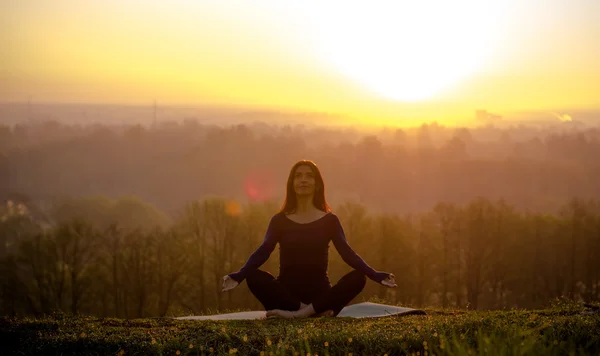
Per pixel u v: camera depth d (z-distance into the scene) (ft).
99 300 135.95
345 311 28.30
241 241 137.49
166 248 132.46
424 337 19.13
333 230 28.04
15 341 21.16
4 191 506.07
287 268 27.66
